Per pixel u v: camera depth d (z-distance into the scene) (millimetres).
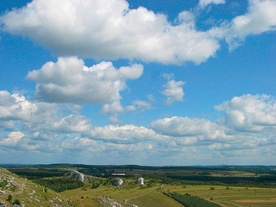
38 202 181125
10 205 161125
